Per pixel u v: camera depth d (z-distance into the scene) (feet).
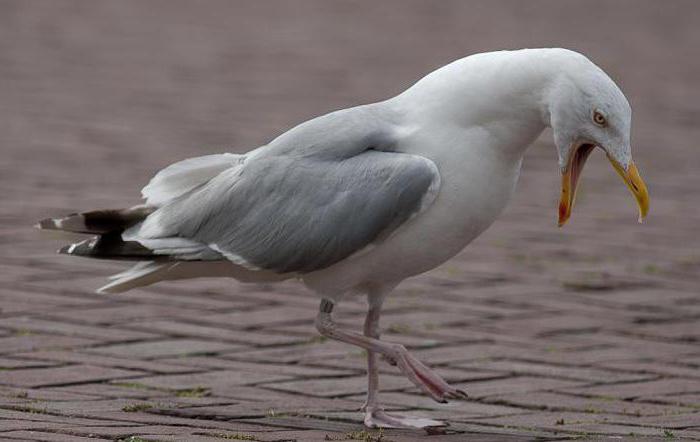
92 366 36.04
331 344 40.04
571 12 155.94
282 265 30.01
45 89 90.89
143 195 31.65
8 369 35.24
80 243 31.12
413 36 128.26
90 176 64.95
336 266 30.12
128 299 44.96
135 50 111.86
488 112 29.25
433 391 29.76
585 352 40.01
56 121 79.77
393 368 37.73
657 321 44.55
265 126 79.97
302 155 30.04
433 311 45.03
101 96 89.35
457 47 120.16
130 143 73.82
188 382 34.78
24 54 105.91
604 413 32.73
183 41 119.55
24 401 31.60
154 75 99.45
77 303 43.98
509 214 61.98
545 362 38.60
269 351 38.88
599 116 28.94
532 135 29.63
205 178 31.50
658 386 35.94
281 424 30.27
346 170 29.60
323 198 29.60
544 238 57.52
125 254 30.48
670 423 31.55
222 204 30.27
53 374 34.88
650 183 70.28
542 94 29.12
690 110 94.79
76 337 39.40
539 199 65.36
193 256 30.35
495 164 29.53
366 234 29.32
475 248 55.31
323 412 31.89
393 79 100.68
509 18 146.51
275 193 29.96
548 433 30.22
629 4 168.25
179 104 87.40
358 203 29.32
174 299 45.29
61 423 29.04
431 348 40.09
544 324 43.62
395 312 44.75
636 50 125.49
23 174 64.95
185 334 40.55
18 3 140.05
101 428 28.55
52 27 123.24
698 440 29.53
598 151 82.12
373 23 139.03
